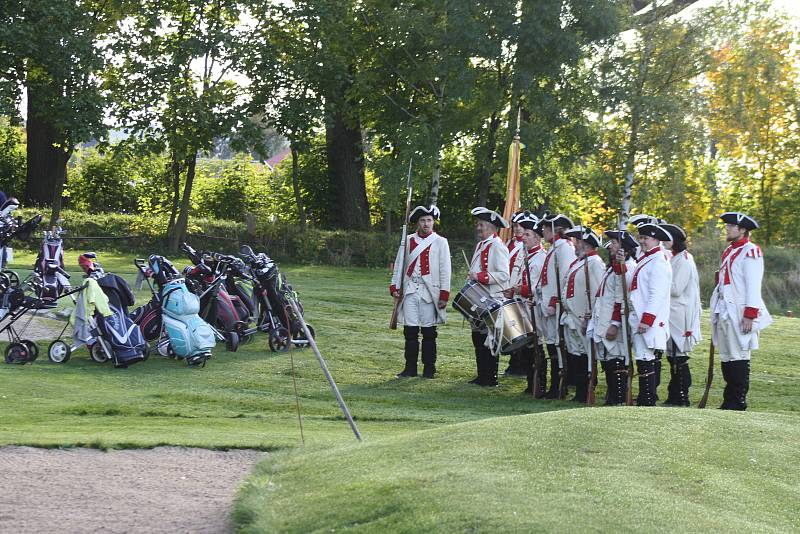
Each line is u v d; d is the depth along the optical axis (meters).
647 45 33.72
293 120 32.50
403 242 13.97
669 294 11.61
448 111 33.16
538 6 31.25
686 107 33.81
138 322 14.25
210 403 11.34
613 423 7.70
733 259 11.61
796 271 28.25
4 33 28.42
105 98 31.03
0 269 17.03
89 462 7.53
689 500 6.15
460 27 31.38
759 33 36.59
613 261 11.88
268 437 8.82
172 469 7.41
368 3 33.72
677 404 12.30
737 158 38.56
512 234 15.48
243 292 16.11
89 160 40.78
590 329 12.09
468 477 6.22
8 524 5.92
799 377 14.75
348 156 37.69
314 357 14.78
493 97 32.62
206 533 5.83
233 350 14.93
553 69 32.19
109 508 6.31
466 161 38.47
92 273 13.59
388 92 34.72
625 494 6.02
